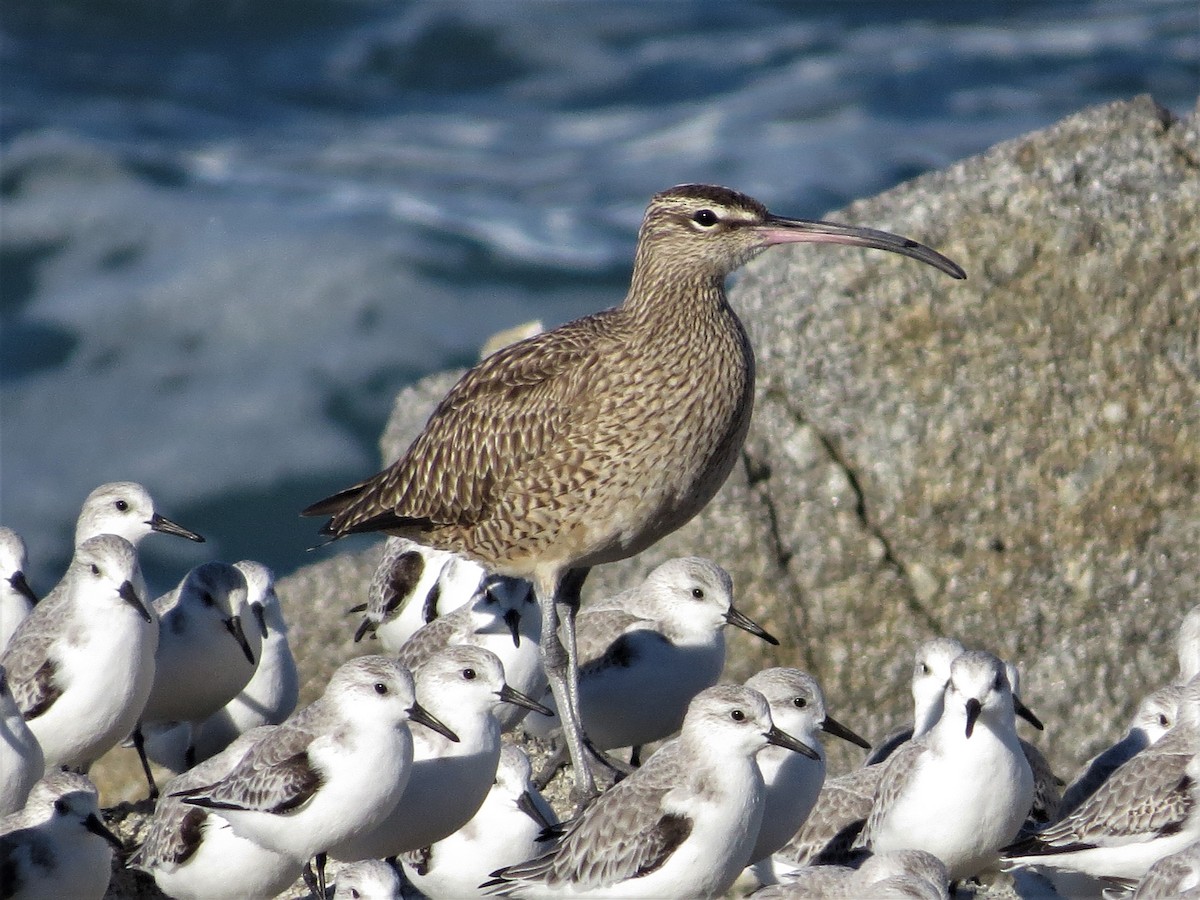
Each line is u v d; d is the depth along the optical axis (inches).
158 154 1465.3
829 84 1640.0
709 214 489.7
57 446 1126.4
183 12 1803.6
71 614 499.5
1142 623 645.9
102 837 420.8
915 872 381.1
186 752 566.6
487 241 1341.0
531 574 505.7
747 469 668.7
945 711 446.3
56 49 1723.7
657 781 423.8
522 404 490.9
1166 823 445.4
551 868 425.7
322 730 424.2
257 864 431.5
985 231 655.1
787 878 424.2
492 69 1727.4
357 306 1251.2
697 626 530.3
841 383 661.9
